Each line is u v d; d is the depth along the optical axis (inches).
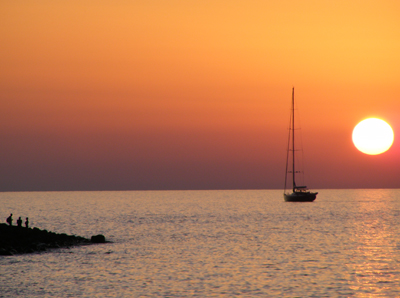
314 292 3757.4
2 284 4013.3
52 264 4832.7
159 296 3661.4
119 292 3774.6
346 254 5452.8
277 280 4143.7
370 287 3900.1
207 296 3654.0
